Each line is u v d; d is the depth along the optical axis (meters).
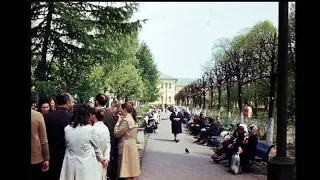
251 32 25.12
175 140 17.53
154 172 9.44
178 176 8.98
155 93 59.94
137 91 31.20
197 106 40.50
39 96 12.73
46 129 5.16
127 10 14.38
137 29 14.62
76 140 4.67
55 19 13.76
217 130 15.86
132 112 6.82
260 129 15.94
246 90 23.70
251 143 9.51
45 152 4.74
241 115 18.09
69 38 14.27
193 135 21.30
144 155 12.59
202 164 10.85
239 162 9.36
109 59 14.98
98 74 18.83
